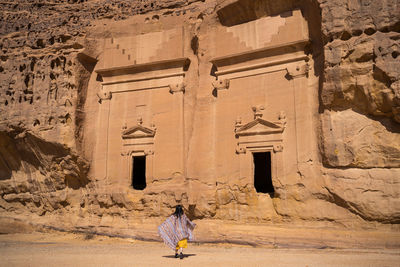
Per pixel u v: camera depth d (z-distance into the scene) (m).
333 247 12.34
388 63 11.83
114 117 18.42
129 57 18.66
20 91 19.53
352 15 12.66
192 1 18.48
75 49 18.80
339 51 12.66
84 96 18.88
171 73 17.58
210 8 17.28
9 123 19.30
